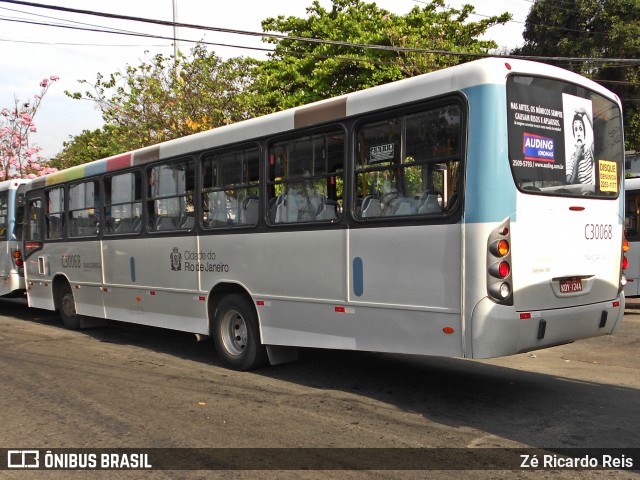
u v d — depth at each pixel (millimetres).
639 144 20172
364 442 4727
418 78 5301
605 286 5703
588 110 5680
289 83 17906
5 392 6383
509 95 4949
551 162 5238
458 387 6418
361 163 5758
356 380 6766
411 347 5289
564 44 20516
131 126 17609
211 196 7547
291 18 18328
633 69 19766
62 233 10852
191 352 8602
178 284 8062
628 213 12547
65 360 8086
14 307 14867
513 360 7785
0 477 4164
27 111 23312
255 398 6051
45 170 23391
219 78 17688
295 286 6387
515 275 4855
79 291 10336
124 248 9109
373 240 5590
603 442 4664
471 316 4820
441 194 5102
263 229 6762
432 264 5113
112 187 9445
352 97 5836
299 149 6410
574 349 8500
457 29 17656
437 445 4637
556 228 5203
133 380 6883
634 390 6227
